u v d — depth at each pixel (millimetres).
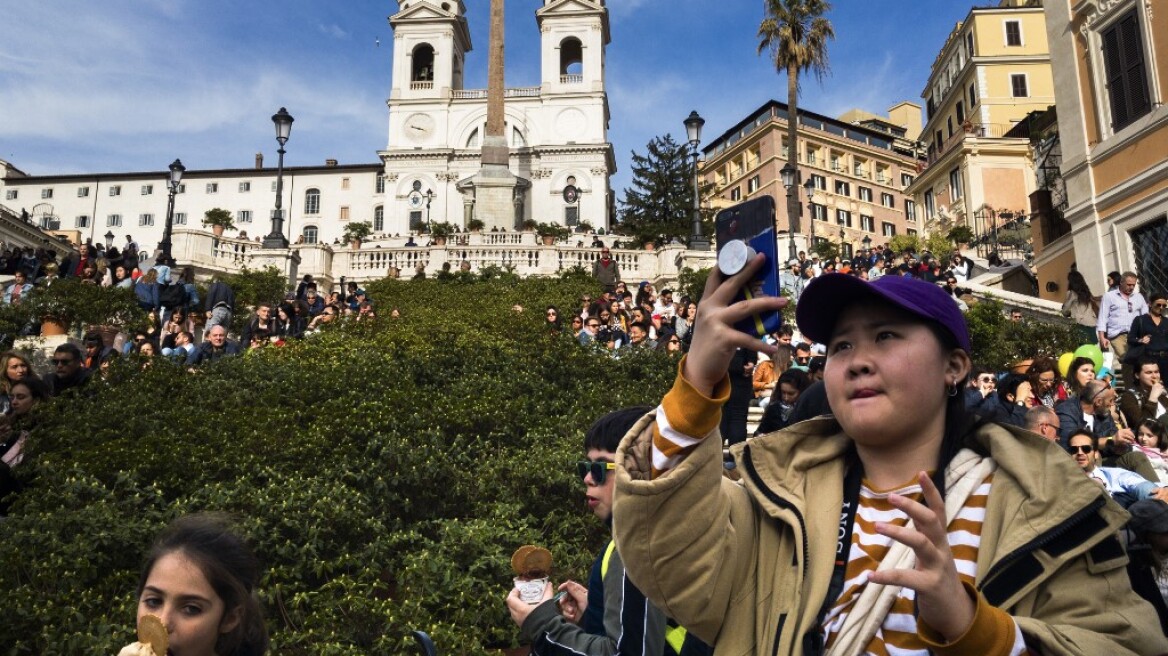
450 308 21578
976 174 43875
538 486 7168
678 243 28328
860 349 1721
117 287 16984
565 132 62094
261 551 5633
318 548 5863
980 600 1369
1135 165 16766
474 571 5805
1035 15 47750
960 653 1347
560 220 60500
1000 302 18234
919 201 50594
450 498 7262
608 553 2574
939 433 1725
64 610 5004
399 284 25219
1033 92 46812
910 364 1669
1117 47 17344
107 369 10672
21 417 8133
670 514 1598
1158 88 16297
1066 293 20125
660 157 61500
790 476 1832
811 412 3057
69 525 5758
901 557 1602
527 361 12203
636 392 11344
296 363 11617
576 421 9273
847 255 34719
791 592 1680
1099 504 1501
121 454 7055
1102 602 1495
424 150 61281
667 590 1656
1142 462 5926
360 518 6148
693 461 1585
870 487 1753
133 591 5355
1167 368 10547
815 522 1730
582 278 25953
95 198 69938
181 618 2381
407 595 5539
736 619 1745
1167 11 16109
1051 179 25188
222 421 8406
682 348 13883
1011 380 7078
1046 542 1508
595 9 63312
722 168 75375
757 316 1511
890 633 1576
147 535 5844
